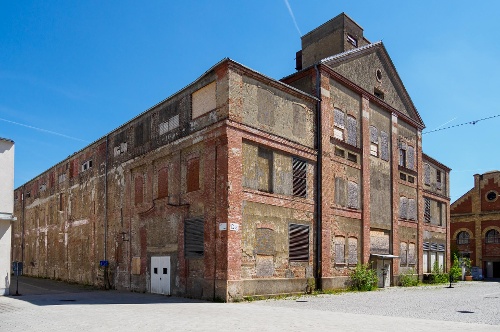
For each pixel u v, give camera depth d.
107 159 28.03
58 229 35.62
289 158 20.73
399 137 30.31
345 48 28.36
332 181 22.83
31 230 42.06
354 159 25.00
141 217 23.39
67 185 34.59
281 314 13.17
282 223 19.78
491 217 43.94
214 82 19.11
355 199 24.64
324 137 22.50
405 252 29.42
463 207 46.22
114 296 20.02
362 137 25.78
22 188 45.72
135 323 11.27
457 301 18.25
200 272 18.48
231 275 17.11
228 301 16.86
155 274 21.56
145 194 23.27
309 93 23.23
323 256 21.47
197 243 18.89
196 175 19.50
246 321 11.65
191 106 20.34
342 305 16.09
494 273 43.34
